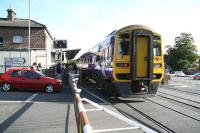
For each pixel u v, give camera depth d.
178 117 11.80
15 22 46.47
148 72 16.84
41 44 45.97
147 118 11.66
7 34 45.56
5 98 17.08
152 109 13.85
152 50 16.89
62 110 13.13
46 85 20.92
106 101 16.83
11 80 20.84
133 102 16.50
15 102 15.52
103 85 21.36
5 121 10.63
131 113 12.83
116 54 16.89
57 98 17.64
